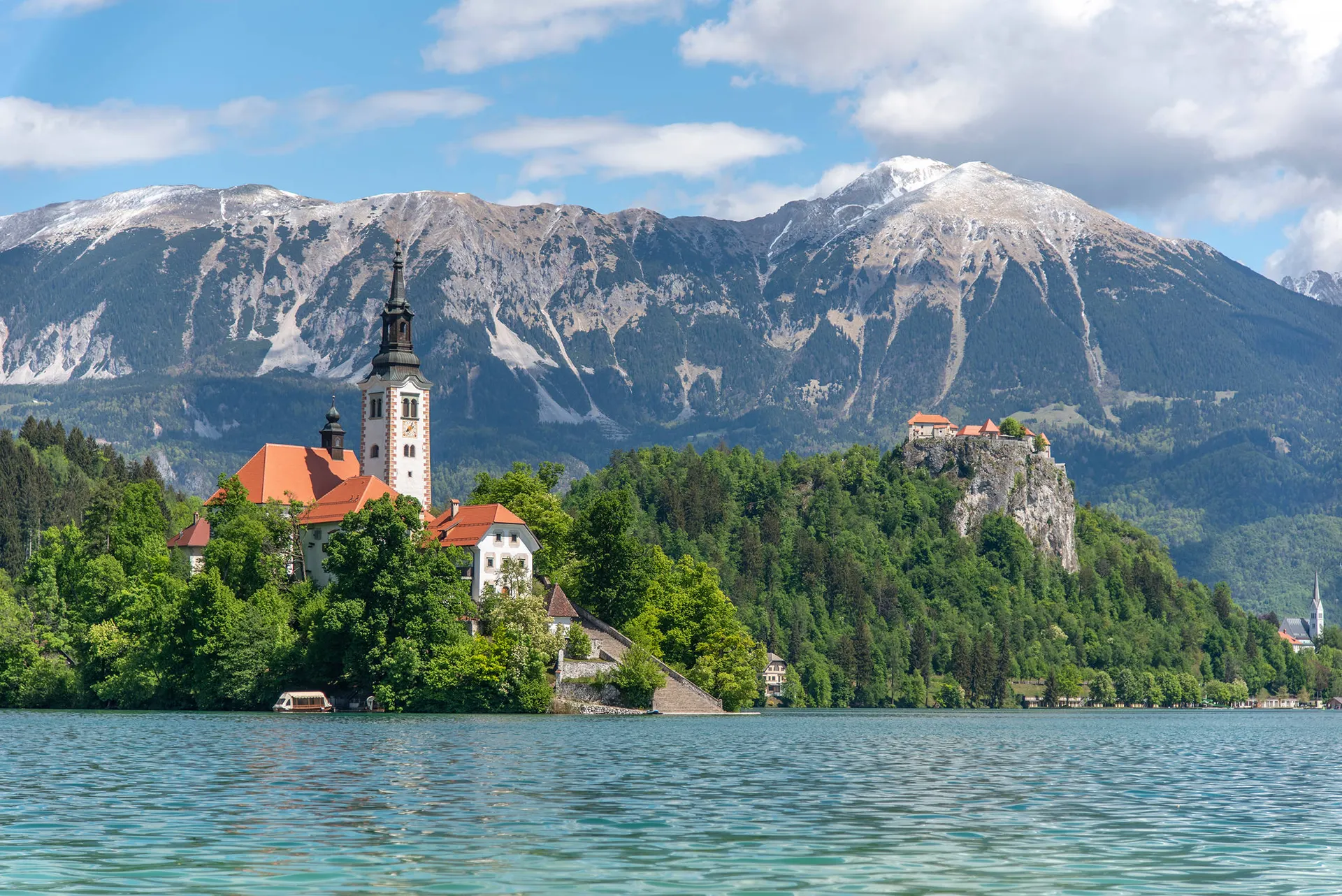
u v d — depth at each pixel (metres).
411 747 110.81
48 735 124.44
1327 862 58.16
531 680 174.88
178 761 96.81
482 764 96.75
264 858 56.59
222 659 176.00
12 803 72.81
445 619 174.25
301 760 98.12
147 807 71.25
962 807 76.19
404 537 173.62
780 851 59.66
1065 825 69.25
